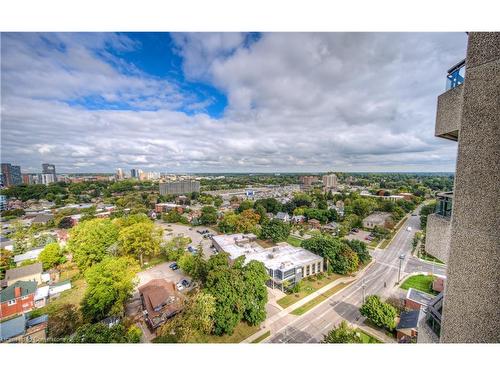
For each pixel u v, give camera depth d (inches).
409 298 895.7
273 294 987.9
